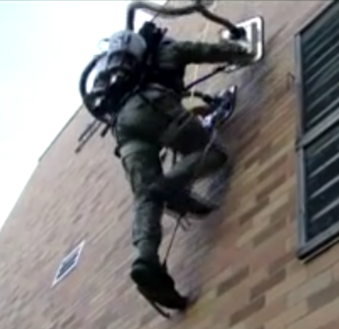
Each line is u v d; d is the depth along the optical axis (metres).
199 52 6.12
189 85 6.50
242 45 6.44
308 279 4.45
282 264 4.73
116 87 5.85
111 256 7.52
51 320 8.02
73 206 9.84
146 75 5.86
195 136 5.74
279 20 6.69
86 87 6.04
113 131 5.92
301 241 4.67
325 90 5.39
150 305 5.88
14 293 9.95
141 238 5.30
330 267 4.36
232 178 5.83
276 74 6.17
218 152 5.87
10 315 9.49
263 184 5.42
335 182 4.75
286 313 4.45
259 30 6.75
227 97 6.52
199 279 5.48
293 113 5.57
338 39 5.66
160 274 5.29
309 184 4.95
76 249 8.72
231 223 5.53
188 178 5.65
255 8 7.41
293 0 6.65
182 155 5.90
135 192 5.54
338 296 4.18
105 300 6.97
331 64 5.53
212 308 5.13
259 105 6.12
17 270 10.47
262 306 4.67
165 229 6.30
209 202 5.80
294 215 4.89
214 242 5.59
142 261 5.20
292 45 6.21
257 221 5.23
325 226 4.59
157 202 5.50
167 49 6.01
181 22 9.50
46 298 8.62
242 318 4.78
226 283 5.15
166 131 5.70
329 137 5.04
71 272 8.38
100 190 9.16
